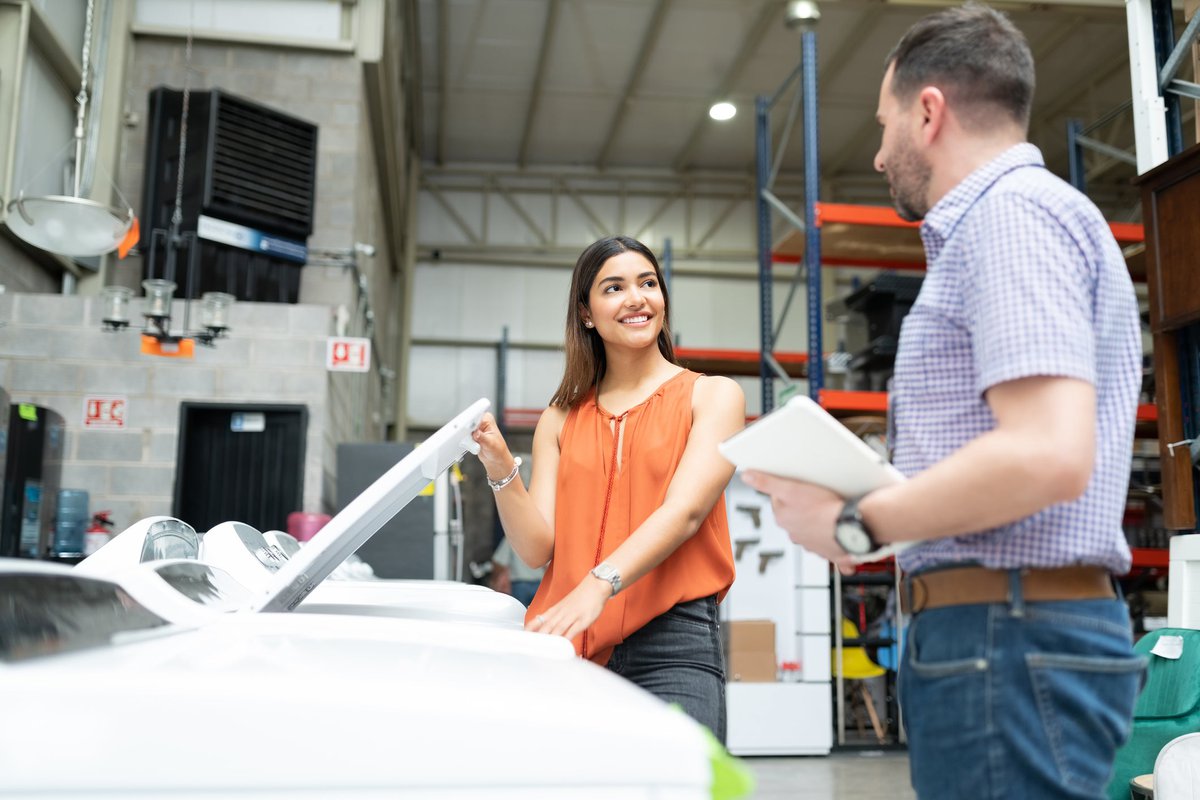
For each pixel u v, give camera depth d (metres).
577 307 1.53
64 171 5.22
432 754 0.47
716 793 0.50
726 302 12.80
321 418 4.84
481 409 1.27
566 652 0.82
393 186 8.77
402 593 1.71
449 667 0.61
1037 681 0.80
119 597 0.76
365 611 1.48
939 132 0.92
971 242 0.85
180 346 4.22
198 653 0.60
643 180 12.96
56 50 4.88
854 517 0.80
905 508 0.78
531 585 7.04
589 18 9.53
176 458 4.69
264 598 1.07
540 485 1.52
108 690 0.45
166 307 4.14
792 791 4.06
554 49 10.10
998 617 0.82
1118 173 11.73
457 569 5.09
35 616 0.62
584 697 0.53
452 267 12.57
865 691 5.42
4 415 3.32
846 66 10.41
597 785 0.48
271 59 5.95
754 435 0.79
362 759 0.46
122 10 5.65
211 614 0.83
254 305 4.91
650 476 1.38
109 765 0.44
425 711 0.48
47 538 3.68
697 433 1.35
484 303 12.55
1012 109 0.91
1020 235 0.81
